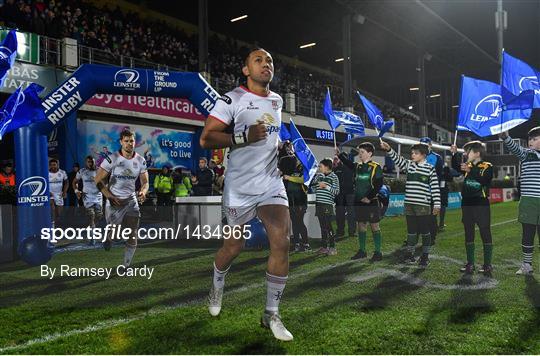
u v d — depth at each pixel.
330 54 28.28
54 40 11.70
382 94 35.31
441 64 30.83
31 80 10.81
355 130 9.25
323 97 24.52
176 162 14.93
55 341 2.80
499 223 6.60
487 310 3.29
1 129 4.37
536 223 4.12
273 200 3.09
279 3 20.91
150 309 3.32
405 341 2.78
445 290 3.60
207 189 9.86
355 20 20.92
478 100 5.02
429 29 24.97
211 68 18.52
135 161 5.17
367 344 2.74
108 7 18.42
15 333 2.93
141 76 6.32
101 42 13.52
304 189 5.76
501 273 4.03
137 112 13.31
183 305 3.39
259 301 3.42
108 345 2.74
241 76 20.05
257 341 2.79
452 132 33.34
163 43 16.86
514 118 4.69
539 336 2.86
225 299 3.46
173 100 14.33
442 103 35.69
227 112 3.02
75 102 6.12
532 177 4.27
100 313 3.25
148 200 10.27
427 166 4.68
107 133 13.05
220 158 15.11
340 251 4.41
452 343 2.76
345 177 7.51
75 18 13.69
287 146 5.41
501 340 2.79
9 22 11.20
